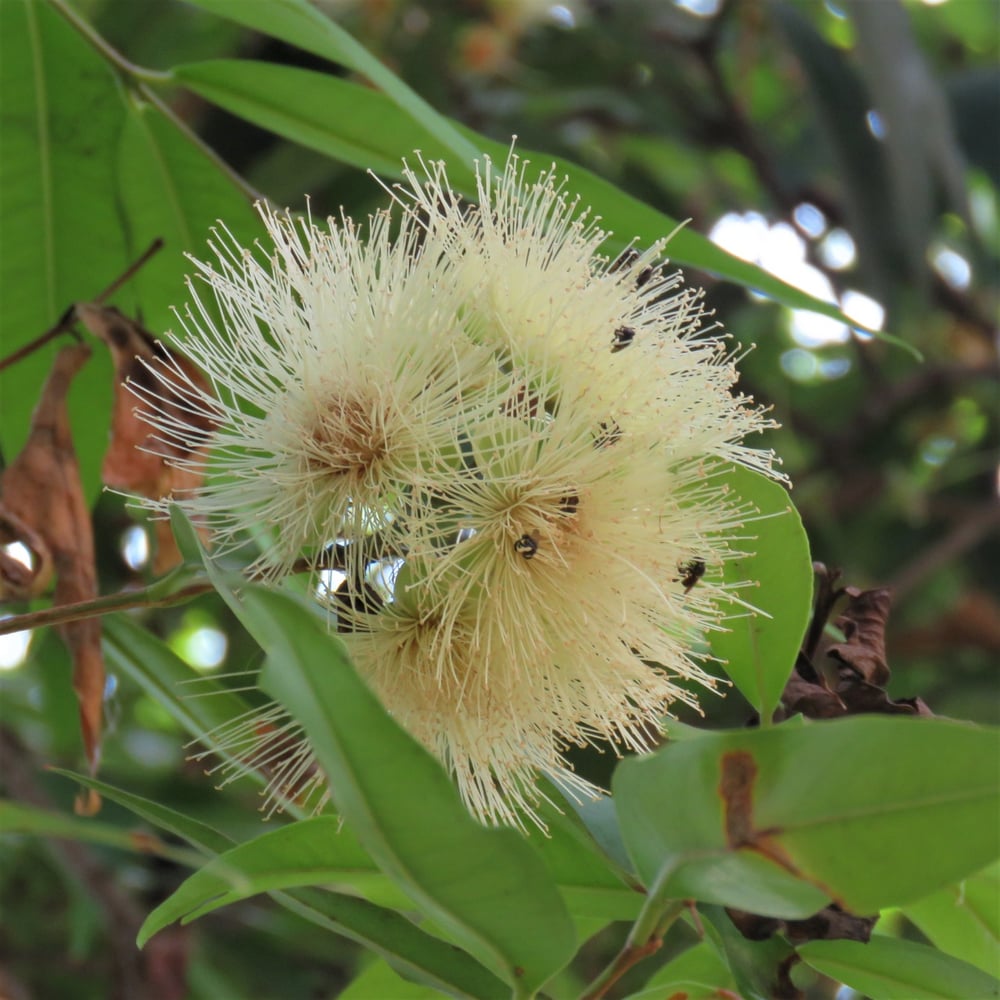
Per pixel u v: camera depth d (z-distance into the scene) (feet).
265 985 2.26
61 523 1.37
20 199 1.49
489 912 1.05
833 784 1.02
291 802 1.27
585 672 1.23
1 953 2.21
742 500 1.26
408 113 1.34
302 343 1.26
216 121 2.07
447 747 1.24
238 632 2.05
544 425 1.24
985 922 1.26
